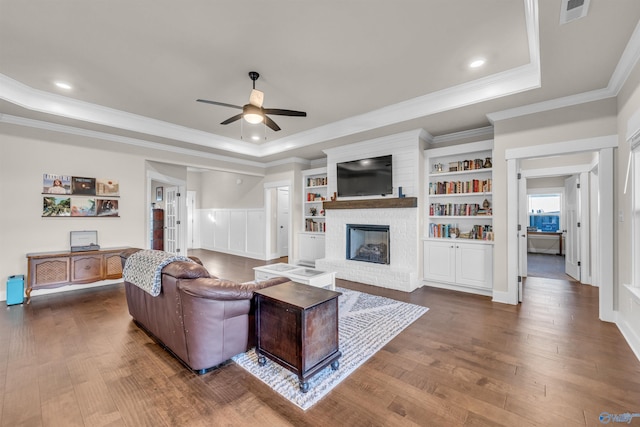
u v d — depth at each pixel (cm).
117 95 362
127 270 283
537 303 369
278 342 206
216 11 216
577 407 172
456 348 247
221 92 353
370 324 302
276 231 777
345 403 178
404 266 459
